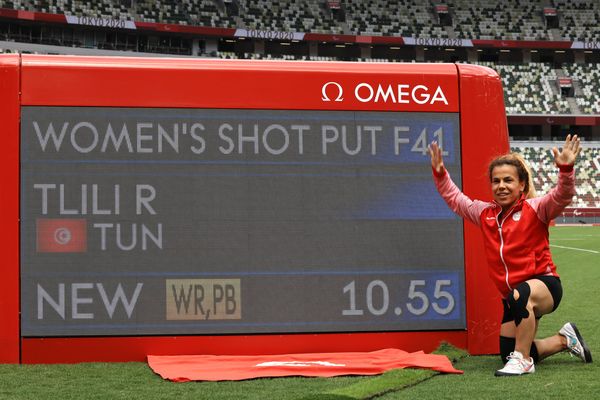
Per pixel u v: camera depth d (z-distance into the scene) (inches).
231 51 7027.6
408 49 7450.8
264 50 7116.1
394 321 666.2
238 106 665.6
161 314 644.7
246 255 655.1
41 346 631.8
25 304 632.4
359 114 678.5
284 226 661.3
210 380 555.2
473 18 7529.5
